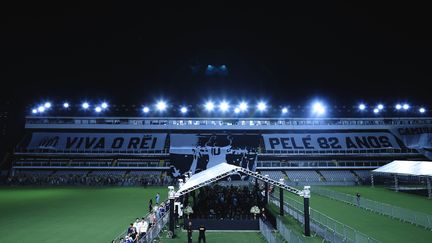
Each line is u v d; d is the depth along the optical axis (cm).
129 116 8169
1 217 3031
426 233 2281
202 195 3388
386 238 2156
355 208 3356
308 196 2298
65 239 2261
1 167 7162
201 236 2131
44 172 6688
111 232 2453
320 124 7475
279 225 2353
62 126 7438
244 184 5969
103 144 7225
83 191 5209
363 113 8269
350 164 6894
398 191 4875
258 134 7212
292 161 7000
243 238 2322
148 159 7062
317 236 2248
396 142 7288
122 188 5709
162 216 2591
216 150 6850
